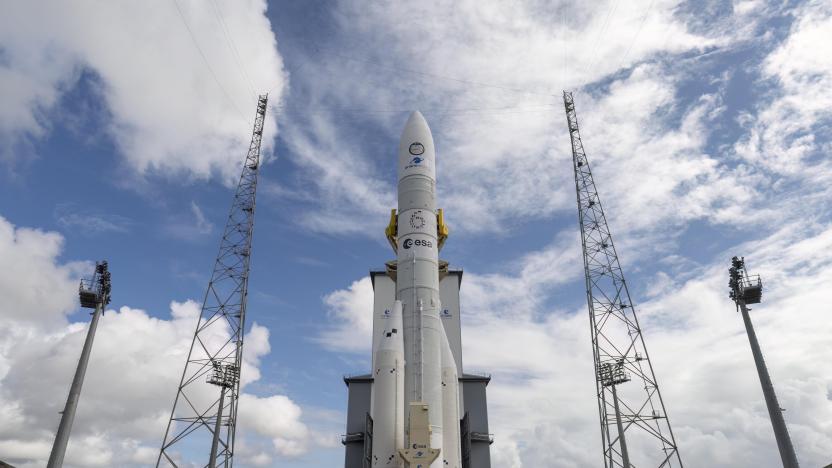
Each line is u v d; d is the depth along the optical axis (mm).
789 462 46062
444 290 60406
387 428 34094
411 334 37438
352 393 56031
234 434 45781
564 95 63344
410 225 41438
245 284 51500
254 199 55688
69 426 42781
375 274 61156
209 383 46375
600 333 51031
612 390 48250
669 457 44250
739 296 53250
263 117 60406
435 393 35688
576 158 59531
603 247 54625
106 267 49156
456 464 34938
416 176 43250
